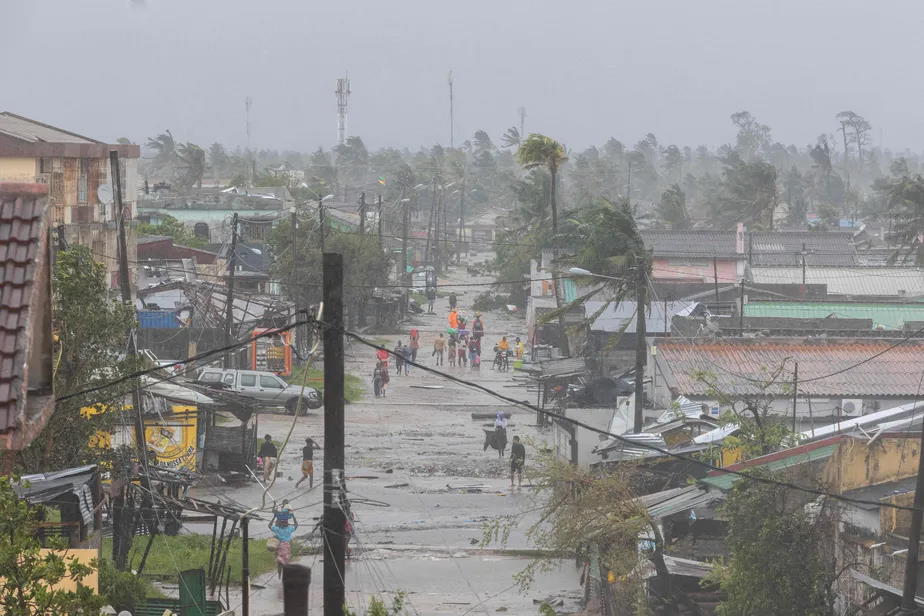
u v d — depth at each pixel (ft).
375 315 429.38
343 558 75.20
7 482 58.95
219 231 500.74
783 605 106.63
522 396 294.46
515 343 401.49
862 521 113.09
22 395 46.34
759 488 110.11
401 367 329.11
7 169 204.64
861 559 110.73
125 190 232.53
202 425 192.13
